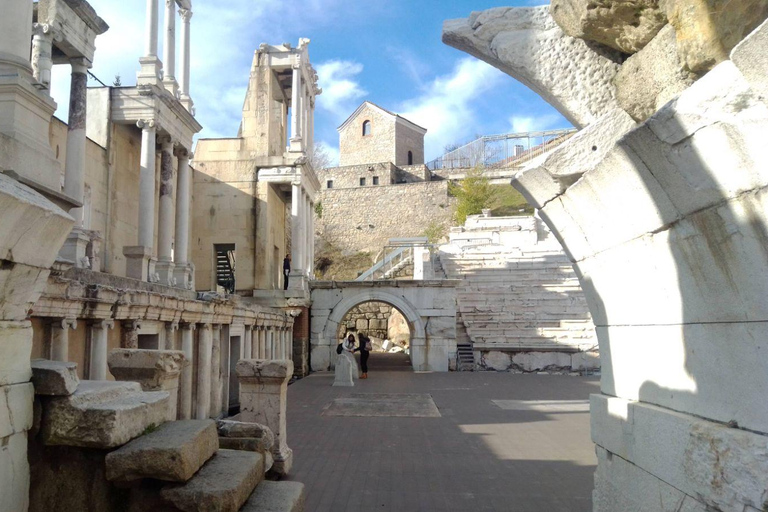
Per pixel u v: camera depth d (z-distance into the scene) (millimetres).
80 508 3322
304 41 25812
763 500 2639
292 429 11023
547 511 6277
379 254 53000
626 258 3930
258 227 24125
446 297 25484
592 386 19094
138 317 8594
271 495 3754
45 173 7891
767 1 3129
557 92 4910
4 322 3115
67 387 3377
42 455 3379
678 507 3344
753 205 2674
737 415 2969
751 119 2520
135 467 3279
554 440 10062
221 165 24562
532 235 38125
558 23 4645
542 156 4355
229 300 12648
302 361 23438
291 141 24844
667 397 3646
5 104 7473
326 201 60156
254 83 25172
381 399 15617
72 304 6836
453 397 16156
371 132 71875
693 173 2969
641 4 4000
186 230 18828
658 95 4039
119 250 17031
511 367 24938
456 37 5238
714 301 3105
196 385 11203
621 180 3574
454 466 8203
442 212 56844
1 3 7633
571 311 27594
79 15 12930
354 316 39188
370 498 6699
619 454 4180
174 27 18562
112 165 16484
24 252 3059
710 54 3463
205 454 3721
